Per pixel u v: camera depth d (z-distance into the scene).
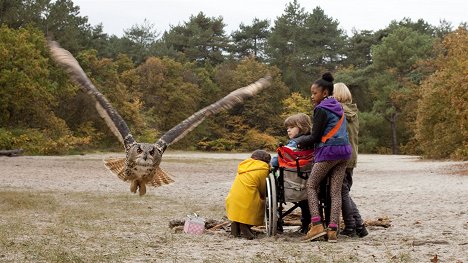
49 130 62.84
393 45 96.06
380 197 18.72
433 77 58.25
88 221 12.35
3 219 12.41
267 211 10.22
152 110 90.44
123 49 106.94
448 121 55.06
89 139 65.56
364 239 9.84
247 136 96.19
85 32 86.62
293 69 110.81
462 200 17.27
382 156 77.19
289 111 97.94
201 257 8.09
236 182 10.20
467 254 8.27
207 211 14.80
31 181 24.31
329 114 9.45
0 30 59.22
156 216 13.50
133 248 8.82
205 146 94.94
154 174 7.85
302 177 9.99
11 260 7.79
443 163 47.47
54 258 7.90
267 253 8.42
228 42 123.62
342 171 9.66
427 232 10.65
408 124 87.62
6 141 56.12
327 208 10.18
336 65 117.25
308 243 9.39
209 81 101.31
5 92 57.38
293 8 117.31
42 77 60.12
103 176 28.14
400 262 7.69
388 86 92.06
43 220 12.36
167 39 123.38
